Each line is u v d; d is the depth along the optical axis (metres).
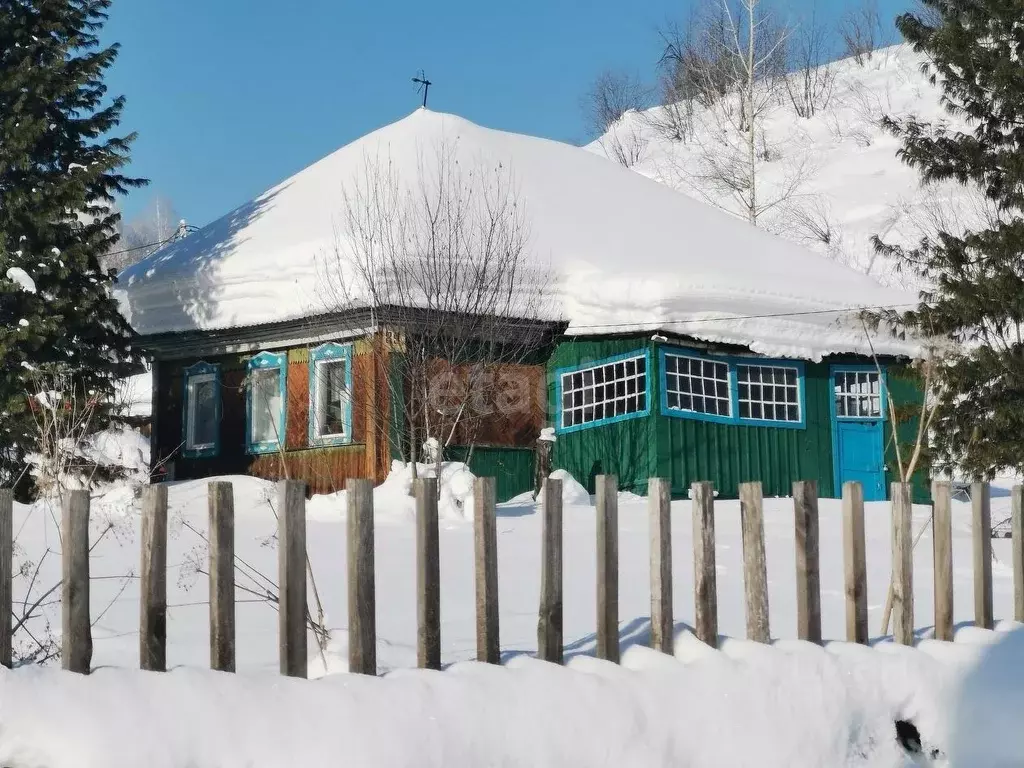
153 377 23.66
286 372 21.47
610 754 5.95
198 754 5.10
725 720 6.34
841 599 10.37
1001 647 7.62
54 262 19.70
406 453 19.56
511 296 20.33
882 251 24.20
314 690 5.47
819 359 21.72
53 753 4.93
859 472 22.39
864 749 6.75
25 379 18.64
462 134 25.42
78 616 5.31
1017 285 20.48
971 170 22.38
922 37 22.78
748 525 6.99
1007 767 6.95
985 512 8.16
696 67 65.62
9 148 19.78
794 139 59.78
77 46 20.83
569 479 20.00
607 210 24.88
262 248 22.47
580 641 7.15
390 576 10.84
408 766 5.41
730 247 25.12
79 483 15.98
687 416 20.62
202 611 8.91
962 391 20.55
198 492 17.14
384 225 20.77
